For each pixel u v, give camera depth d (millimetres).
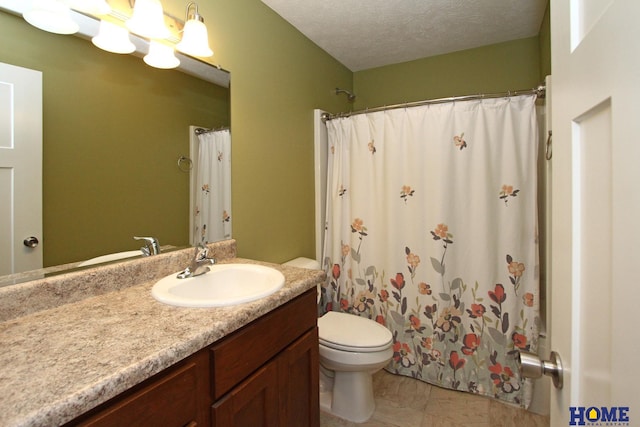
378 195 2115
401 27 2135
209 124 1538
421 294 1994
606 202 424
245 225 1731
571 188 534
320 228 2336
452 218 1892
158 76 1324
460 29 2172
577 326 517
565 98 564
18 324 866
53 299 979
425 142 1941
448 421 1705
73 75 1077
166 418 743
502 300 1819
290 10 1920
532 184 1748
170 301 983
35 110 994
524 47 2316
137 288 1164
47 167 1021
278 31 1958
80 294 1040
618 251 380
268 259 1888
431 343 1983
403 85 2721
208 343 821
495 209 1816
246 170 1735
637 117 346
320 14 1968
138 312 936
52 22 1023
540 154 1770
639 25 341
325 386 1945
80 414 575
